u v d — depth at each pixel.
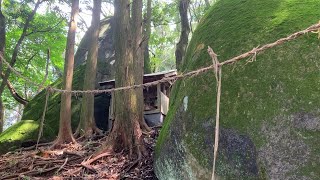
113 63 11.74
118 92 5.88
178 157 3.66
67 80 8.02
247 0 4.12
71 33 8.37
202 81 3.62
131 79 5.88
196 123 3.46
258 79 3.20
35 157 6.30
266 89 3.12
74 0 8.58
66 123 7.61
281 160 2.87
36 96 11.92
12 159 6.41
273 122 2.97
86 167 5.41
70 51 8.25
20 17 12.12
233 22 3.87
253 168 2.98
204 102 3.47
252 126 3.05
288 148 2.87
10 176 5.56
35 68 14.95
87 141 7.58
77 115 10.00
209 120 3.34
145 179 4.78
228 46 3.56
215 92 3.43
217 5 4.51
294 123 2.89
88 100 8.54
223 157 3.19
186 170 3.53
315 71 3.00
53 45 14.15
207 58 3.68
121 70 5.88
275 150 2.91
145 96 9.09
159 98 8.76
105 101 10.22
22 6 11.93
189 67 3.96
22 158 6.41
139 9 7.95
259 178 2.93
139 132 5.73
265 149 2.94
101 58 11.87
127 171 5.09
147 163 5.20
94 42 8.88
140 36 7.87
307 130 2.84
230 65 3.44
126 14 6.06
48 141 8.26
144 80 9.04
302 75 3.03
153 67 15.50
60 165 5.75
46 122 10.05
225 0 4.50
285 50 3.19
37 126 8.34
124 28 6.00
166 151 3.89
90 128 8.34
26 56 13.98
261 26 3.53
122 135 5.76
